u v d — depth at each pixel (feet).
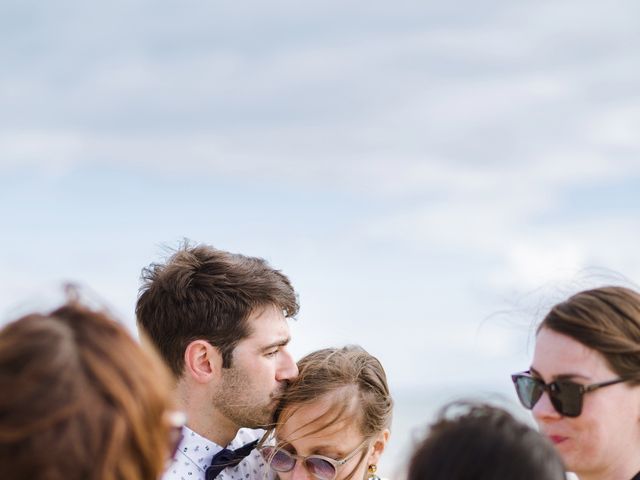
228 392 10.80
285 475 10.78
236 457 10.92
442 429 5.97
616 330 8.11
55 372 5.17
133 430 5.26
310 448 10.69
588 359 8.07
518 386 8.58
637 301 8.39
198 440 10.85
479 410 6.06
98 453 5.11
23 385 5.10
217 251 11.43
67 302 5.71
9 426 5.02
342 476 10.77
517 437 5.76
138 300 11.56
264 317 10.91
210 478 10.72
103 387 5.25
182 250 11.61
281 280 11.30
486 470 5.63
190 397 10.92
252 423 10.93
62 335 5.35
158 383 5.53
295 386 10.83
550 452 5.81
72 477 5.05
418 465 5.88
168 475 10.52
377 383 11.10
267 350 10.87
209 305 10.81
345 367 10.92
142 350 5.68
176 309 10.95
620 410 8.07
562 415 8.12
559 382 8.13
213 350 10.78
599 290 8.50
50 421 5.04
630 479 8.16
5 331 5.40
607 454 8.08
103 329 5.55
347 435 10.73
